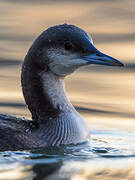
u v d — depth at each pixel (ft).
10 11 92.99
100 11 92.79
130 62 73.61
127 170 40.50
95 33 83.25
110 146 48.21
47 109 48.06
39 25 86.69
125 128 55.88
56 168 40.55
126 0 98.17
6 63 72.79
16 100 62.49
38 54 47.88
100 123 57.36
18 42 79.82
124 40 80.94
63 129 47.19
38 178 38.14
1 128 44.57
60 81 48.70
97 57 47.78
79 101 63.26
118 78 69.97
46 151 45.16
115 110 61.11
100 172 39.86
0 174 38.58
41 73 48.11
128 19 89.51
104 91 66.08
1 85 66.33
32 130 46.14
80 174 39.37
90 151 45.96
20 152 43.55
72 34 47.75
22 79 48.88
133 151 46.47
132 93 65.51
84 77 70.44
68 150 45.96
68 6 95.61
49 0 98.63
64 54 47.67
